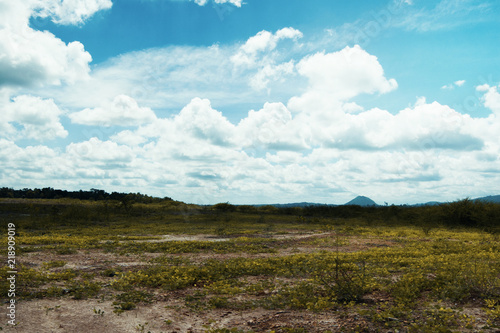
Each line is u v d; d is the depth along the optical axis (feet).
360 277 26.25
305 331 16.67
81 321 18.40
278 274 30.35
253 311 20.36
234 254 44.78
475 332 15.79
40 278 27.20
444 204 104.58
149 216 118.52
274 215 137.18
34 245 51.16
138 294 23.36
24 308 20.17
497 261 34.22
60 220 94.17
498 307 18.31
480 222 92.27
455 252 44.19
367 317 18.48
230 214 133.39
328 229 85.56
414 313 18.90
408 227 94.84
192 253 45.32
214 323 18.39
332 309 20.26
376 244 55.31
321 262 34.91
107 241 56.65
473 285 22.80
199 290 25.26
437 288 22.99
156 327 17.79
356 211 137.69
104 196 187.11
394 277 28.45
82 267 34.30
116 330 17.34
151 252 45.52
